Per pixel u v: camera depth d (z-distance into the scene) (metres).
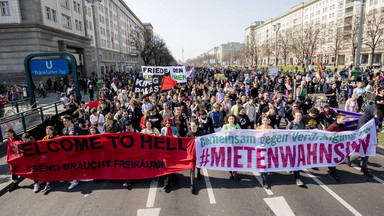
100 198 5.19
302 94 12.07
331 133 5.72
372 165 6.47
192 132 5.88
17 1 25.25
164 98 10.06
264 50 86.31
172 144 5.63
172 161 5.61
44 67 11.84
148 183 5.81
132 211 4.67
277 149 5.62
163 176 6.13
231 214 4.50
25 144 5.62
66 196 5.33
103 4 58.59
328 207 4.61
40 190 5.66
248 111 8.23
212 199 5.02
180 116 6.94
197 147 5.59
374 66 45.91
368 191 5.16
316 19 80.44
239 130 5.62
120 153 5.72
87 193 5.43
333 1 70.88
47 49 27.92
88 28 46.94
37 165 5.65
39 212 4.75
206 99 11.27
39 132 7.63
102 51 57.25
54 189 5.66
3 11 25.50
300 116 5.92
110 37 64.38
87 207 4.86
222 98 11.68
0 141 7.99
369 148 5.79
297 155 5.64
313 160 5.69
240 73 36.03
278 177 5.96
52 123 8.31
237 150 5.65
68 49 34.38
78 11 38.12
